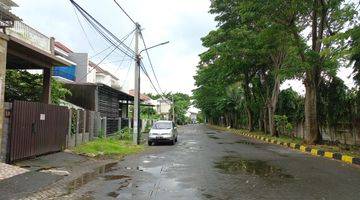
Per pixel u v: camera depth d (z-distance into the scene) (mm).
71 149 18781
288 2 21578
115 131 34844
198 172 12867
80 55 41031
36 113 15164
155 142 27734
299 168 14008
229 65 36781
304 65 22562
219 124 102250
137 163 15516
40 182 10297
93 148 19953
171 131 27656
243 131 49719
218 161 16203
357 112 23594
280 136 36188
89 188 9914
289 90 37469
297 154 19922
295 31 23109
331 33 23016
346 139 25297
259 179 11406
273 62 34594
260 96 42719
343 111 25359
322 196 8984
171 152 20828
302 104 33219
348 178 11695
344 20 19875
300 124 34250
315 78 24484
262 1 21656
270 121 35844
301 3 21547
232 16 35000
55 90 24984
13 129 13391
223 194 9188
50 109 16578
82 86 31984
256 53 32688
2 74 13062
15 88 22672
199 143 28562
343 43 15375
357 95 22375
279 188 9969
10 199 8461
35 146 15141
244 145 26500
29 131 14602
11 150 13305
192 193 9289
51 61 20047
